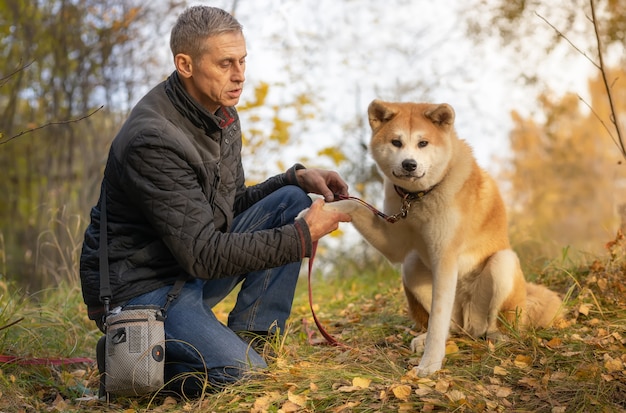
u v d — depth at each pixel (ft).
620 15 19.99
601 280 13.52
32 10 23.97
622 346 10.84
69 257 20.21
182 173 9.56
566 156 60.75
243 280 11.97
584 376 9.55
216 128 10.11
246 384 9.43
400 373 10.32
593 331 11.62
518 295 12.01
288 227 9.86
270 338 11.12
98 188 22.65
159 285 9.84
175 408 9.48
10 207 27.63
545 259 17.53
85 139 23.36
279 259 9.77
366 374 10.03
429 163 11.32
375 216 12.06
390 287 17.38
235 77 10.00
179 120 9.95
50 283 21.01
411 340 12.76
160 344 9.30
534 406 8.95
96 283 9.93
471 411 8.67
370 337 12.96
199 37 9.74
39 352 12.03
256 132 21.85
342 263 22.99
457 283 12.46
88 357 12.67
